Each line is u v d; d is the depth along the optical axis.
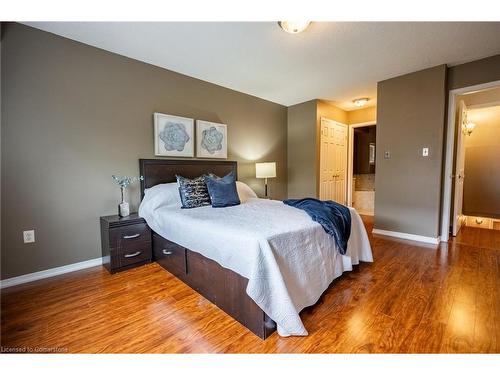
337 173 4.97
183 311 1.66
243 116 3.97
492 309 1.63
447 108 3.11
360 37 2.29
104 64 2.50
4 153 1.98
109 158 2.57
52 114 2.21
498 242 3.16
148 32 2.19
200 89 3.36
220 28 2.13
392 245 3.05
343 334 1.40
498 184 4.84
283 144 4.72
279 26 2.10
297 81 3.46
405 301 1.75
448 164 3.16
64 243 2.30
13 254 2.05
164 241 2.35
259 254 1.37
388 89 3.41
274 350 1.28
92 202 2.47
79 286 2.03
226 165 3.66
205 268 1.81
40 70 2.14
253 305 1.41
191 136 3.23
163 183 2.94
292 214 2.15
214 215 2.13
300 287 1.58
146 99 2.83
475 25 2.11
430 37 2.31
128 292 1.93
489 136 4.91
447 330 1.41
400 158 3.35
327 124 4.62
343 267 2.12
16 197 2.05
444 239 3.22
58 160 2.25
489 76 2.78
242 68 2.99
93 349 1.30
